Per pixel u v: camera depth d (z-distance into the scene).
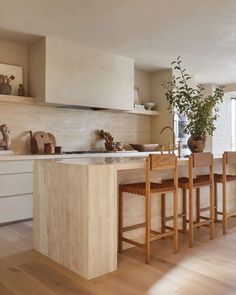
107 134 5.42
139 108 5.74
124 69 5.15
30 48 4.52
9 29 3.89
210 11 3.31
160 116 6.15
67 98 4.43
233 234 3.45
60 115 4.98
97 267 2.38
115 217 2.51
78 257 2.42
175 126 5.91
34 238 2.99
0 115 4.34
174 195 2.86
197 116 3.57
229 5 3.17
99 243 2.39
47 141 4.77
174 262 2.64
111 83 4.97
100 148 5.50
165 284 2.23
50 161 2.85
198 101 3.63
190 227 3.03
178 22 3.63
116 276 2.37
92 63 4.70
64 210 2.58
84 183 2.38
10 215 3.86
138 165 2.64
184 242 3.17
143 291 2.12
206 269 2.50
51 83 4.26
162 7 3.21
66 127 5.05
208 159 3.23
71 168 2.50
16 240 3.25
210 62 5.50
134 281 2.28
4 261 2.67
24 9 3.27
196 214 3.77
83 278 2.34
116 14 3.40
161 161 2.70
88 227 2.34
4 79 4.25
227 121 8.10
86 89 4.64
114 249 2.49
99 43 4.45
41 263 2.63
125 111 5.50
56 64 4.30
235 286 2.20
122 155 5.01
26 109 4.60
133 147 5.73
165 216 3.32
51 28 3.85
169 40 4.29
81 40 4.32
